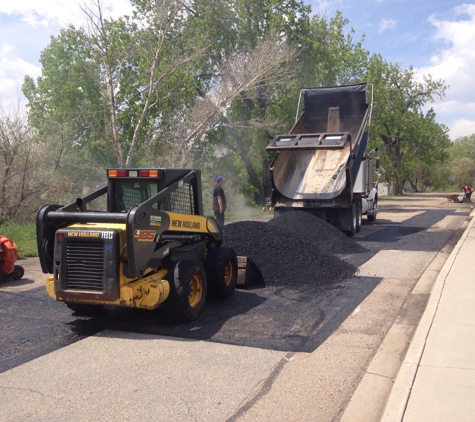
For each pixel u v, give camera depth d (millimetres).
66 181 18734
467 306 7133
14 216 17016
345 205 15523
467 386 4543
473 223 19312
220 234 8391
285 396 4688
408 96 62375
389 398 4371
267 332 6523
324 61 30375
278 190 16094
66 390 4852
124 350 5938
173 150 22078
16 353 5840
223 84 22031
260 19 29406
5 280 9539
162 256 6836
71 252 6434
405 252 12859
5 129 16781
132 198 7383
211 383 4984
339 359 5570
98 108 23766
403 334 6379
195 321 7020
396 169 61875
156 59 20312
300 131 18203
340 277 9531
